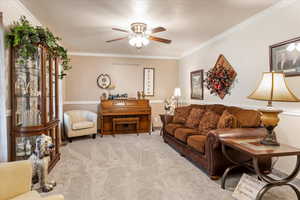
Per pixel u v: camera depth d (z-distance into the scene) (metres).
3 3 2.13
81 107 5.49
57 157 3.17
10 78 2.33
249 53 3.14
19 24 2.46
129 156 3.43
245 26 3.22
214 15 2.94
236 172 2.65
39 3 2.51
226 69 3.73
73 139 4.72
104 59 5.64
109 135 5.18
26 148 2.53
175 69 6.20
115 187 2.31
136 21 3.14
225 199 2.05
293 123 2.45
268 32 2.77
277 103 2.67
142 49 5.18
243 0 2.48
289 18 2.46
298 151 1.85
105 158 3.33
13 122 2.35
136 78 5.91
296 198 2.04
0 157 2.22
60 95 4.57
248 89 3.19
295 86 2.41
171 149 3.87
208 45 4.38
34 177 2.35
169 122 4.35
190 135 3.17
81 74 5.47
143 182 2.44
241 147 1.98
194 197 2.09
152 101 6.06
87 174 2.68
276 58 2.64
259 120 2.70
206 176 2.62
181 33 3.81
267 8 2.71
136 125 5.45
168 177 2.59
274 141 2.06
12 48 2.32
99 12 2.80
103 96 5.41
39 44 2.43
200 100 4.79
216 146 2.42
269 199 2.02
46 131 2.69
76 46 4.82
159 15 2.93
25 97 2.54
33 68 2.53
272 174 2.65
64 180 2.49
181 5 2.60
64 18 3.02
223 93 3.86
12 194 1.40
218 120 3.17
